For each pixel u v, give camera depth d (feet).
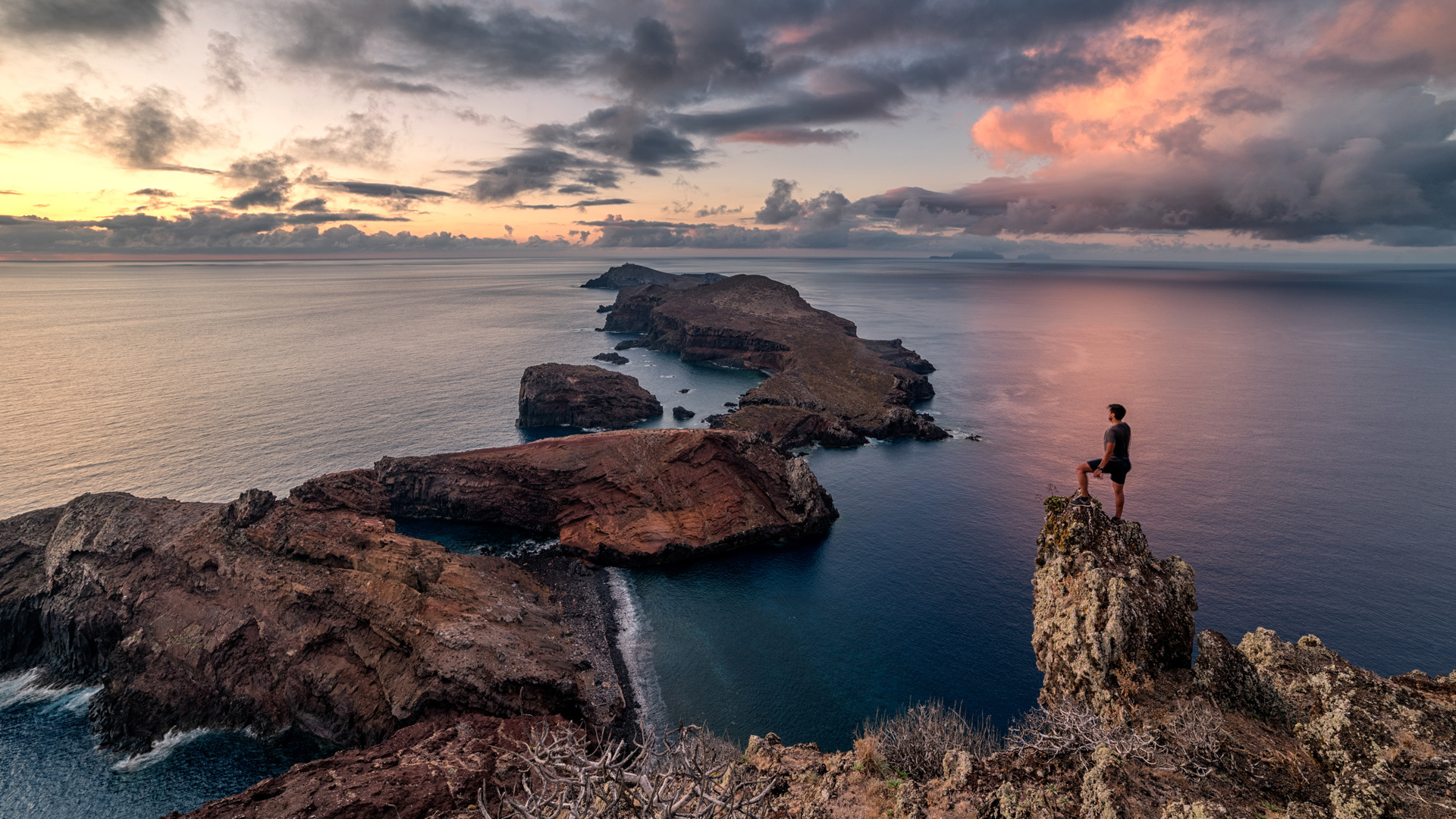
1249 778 48.75
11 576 208.03
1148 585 63.57
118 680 179.32
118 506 212.64
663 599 237.66
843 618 223.71
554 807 29.35
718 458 297.12
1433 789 43.91
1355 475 345.10
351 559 191.31
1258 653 64.85
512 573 233.35
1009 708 177.78
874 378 548.72
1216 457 374.63
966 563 262.06
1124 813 44.50
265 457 350.84
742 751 160.76
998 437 431.84
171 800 150.71
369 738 165.37
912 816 52.90
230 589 188.75
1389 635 207.21
